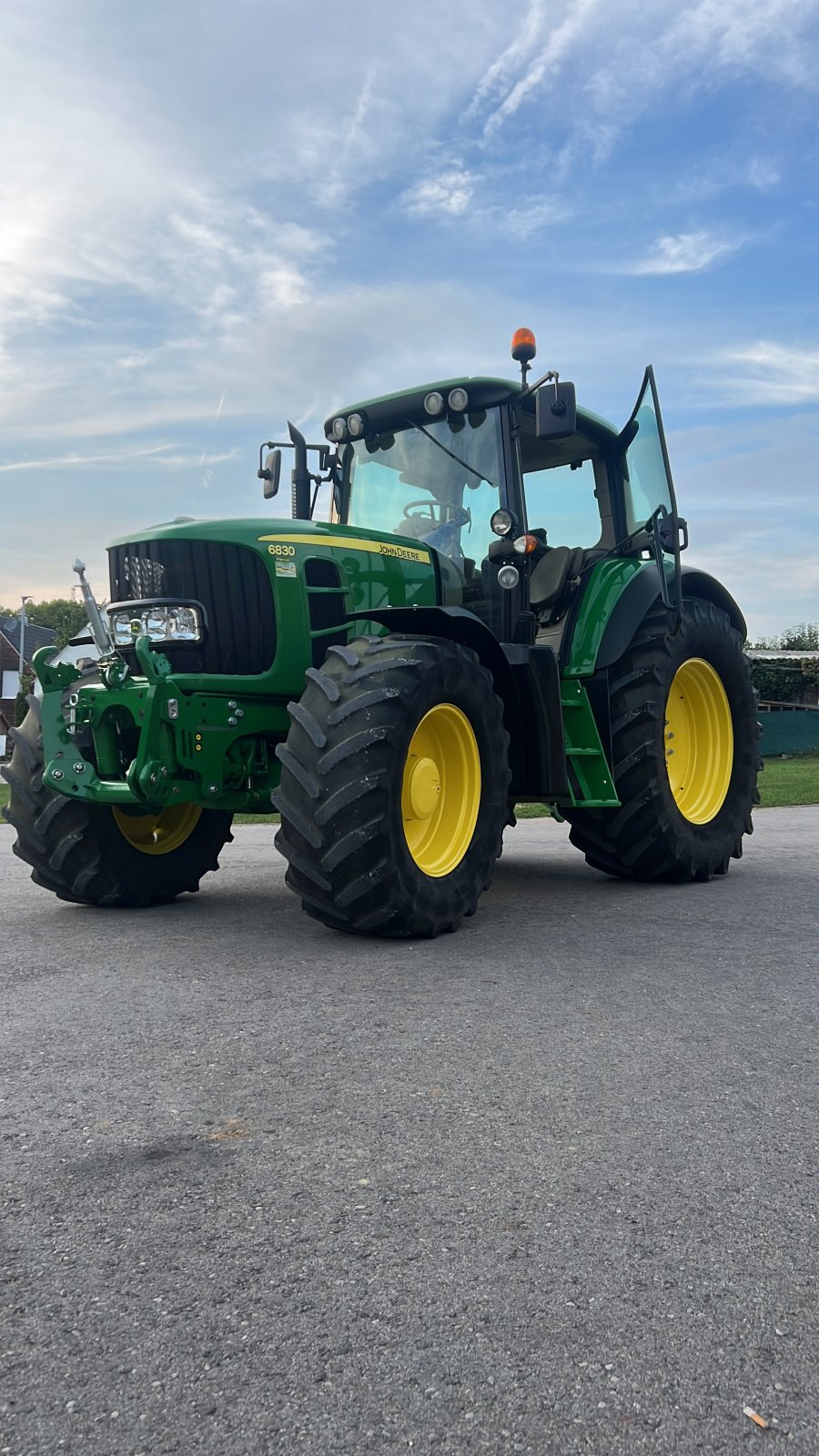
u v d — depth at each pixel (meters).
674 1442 1.19
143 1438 1.20
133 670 4.20
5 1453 1.17
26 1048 2.55
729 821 5.61
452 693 3.96
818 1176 1.84
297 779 3.58
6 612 73.00
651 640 5.18
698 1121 2.08
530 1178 1.83
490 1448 1.18
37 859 4.43
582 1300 1.46
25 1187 1.80
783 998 3.00
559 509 5.47
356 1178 1.83
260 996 3.02
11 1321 1.41
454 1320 1.41
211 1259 1.57
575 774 4.99
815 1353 1.34
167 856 4.76
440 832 4.11
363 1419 1.22
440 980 3.20
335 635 4.32
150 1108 2.15
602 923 4.17
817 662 31.69
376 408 5.29
